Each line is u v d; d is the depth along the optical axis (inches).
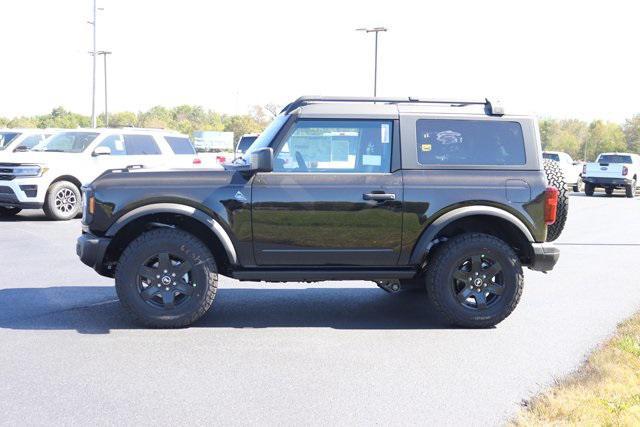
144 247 261.1
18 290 333.4
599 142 5019.7
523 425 171.5
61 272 380.5
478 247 271.4
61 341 246.7
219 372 214.7
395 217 268.5
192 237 265.0
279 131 269.9
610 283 376.2
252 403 188.7
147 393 195.5
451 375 214.8
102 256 263.1
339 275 271.6
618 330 268.4
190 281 266.4
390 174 270.2
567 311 306.5
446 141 275.0
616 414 177.3
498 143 276.7
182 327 268.7
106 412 181.2
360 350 241.4
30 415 178.5
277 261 269.6
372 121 272.5
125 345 242.8
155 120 4953.3
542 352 241.1
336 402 190.2
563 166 1353.3
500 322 282.2
